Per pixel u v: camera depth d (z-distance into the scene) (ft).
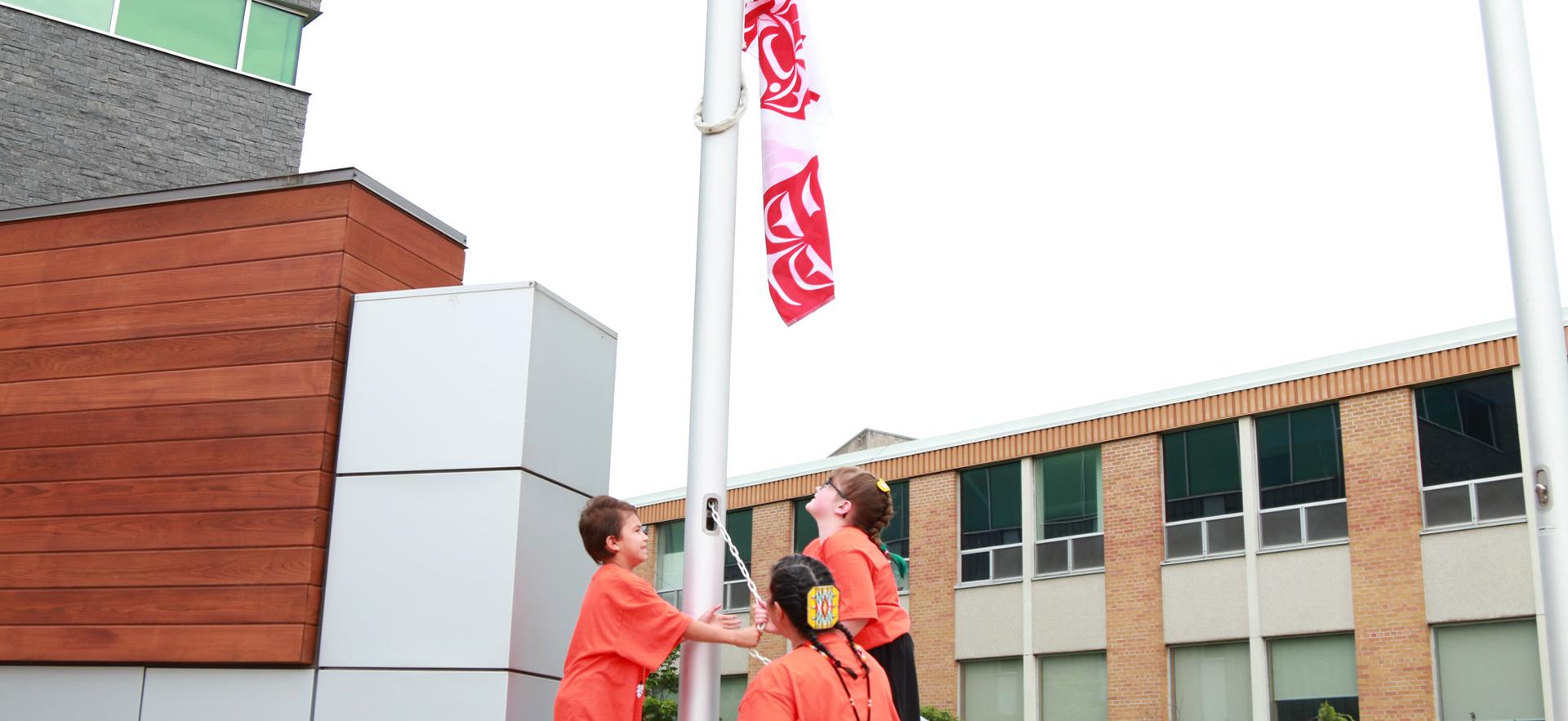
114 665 20.16
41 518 21.09
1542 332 18.66
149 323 21.59
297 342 20.59
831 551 14.73
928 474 89.51
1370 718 64.85
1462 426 65.16
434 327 20.31
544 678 19.63
